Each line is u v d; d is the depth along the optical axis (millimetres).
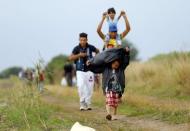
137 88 40000
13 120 22891
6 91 36562
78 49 30125
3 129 21281
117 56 24297
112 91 24250
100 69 24641
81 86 29875
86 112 28344
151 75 43719
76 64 30172
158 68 44438
